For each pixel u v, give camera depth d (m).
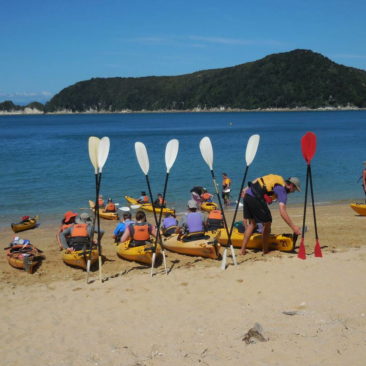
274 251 8.55
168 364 4.54
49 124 148.12
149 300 6.43
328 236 10.30
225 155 38.41
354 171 27.97
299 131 80.75
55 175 27.58
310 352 4.51
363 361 4.27
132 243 8.61
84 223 8.57
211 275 7.33
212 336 5.14
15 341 5.32
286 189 7.84
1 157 39.06
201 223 8.84
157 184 24.02
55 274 7.95
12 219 16.31
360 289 6.38
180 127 107.31
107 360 4.73
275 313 5.68
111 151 44.34
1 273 8.09
